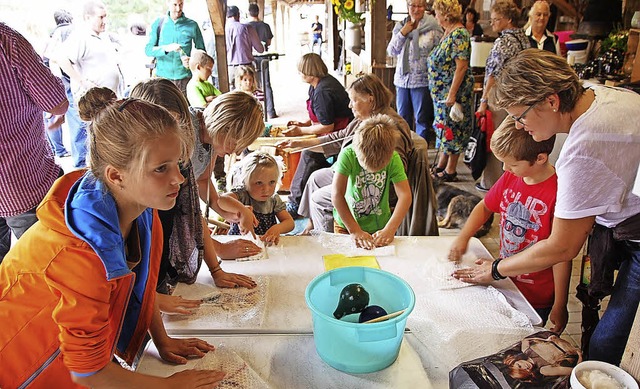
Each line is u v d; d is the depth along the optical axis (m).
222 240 1.67
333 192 1.91
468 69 4.02
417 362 1.08
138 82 1.33
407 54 4.34
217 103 1.48
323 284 1.16
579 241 1.17
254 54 6.42
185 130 1.02
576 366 0.88
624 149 1.05
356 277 1.19
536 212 1.52
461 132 4.08
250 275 1.45
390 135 1.82
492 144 1.49
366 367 1.04
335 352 1.04
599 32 4.12
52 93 1.96
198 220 1.36
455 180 4.23
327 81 3.49
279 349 1.12
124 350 1.13
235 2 10.14
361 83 2.52
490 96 1.22
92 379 0.88
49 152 2.12
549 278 1.56
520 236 1.58
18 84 1.85
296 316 1.25
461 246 1.57
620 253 1.21
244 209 1.74
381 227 2.12
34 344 0.93
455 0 3.85
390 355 1.05
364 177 1.99
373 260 1.53
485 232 3.21
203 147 1.57
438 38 4.25
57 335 0.93
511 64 1.14
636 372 0.85
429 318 1.22
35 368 0.95
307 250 1.60
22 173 1.93
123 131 0.80
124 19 8.73
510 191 1.60
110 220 0.85
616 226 1.16
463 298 1.31
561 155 1.14
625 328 1.20
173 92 1.30
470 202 3.43
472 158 3.92
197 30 4.95
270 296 1.34
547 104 1.10
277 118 6.68
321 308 1.17
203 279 1.44
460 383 0.95
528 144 1.40
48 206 0.87
